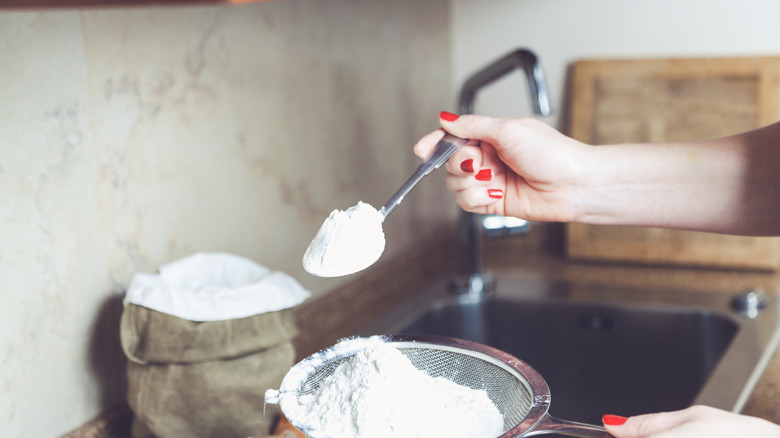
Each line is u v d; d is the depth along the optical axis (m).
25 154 0.99
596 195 1.03
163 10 1.10
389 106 1.50
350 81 1.40
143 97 1.09
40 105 1.00
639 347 1.41
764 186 1.00
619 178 1.01
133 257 1.09
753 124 1.51
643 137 1.56
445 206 1.70
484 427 0.86
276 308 1.02
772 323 1.31
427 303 1.45
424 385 0.87
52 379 1.03
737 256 1.53
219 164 1.19
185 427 1.01
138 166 1.09
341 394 0.86
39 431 1.02
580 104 1.59
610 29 1.59
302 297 1.06
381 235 0.90
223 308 1.00
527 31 1.64
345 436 0.83
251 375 1.01
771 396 1.14
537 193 1.04
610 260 1.60
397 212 1.53
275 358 1.03
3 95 0.97
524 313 1.47
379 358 0.87
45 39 1.00
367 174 1.46
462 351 0.91
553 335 1.46
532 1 1.63
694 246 1.55
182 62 1.13
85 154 1.04
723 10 1.53
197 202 1.16
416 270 1.56
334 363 0.92
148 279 1.03
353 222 0.88
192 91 1.14
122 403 1.09
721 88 1.52
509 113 1.68
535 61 1.23
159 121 1.11
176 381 1.00
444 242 1.65
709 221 1.02
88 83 1.04
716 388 1.13
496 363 0.90
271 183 1.27
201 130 1.16
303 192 1.32
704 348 1.37
